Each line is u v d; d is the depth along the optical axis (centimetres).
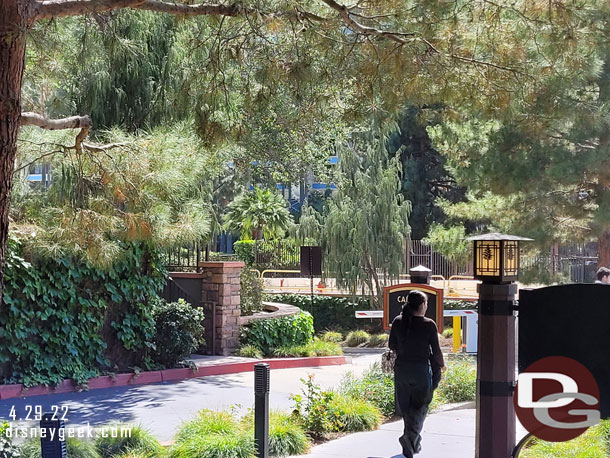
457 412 1095
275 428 870
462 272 3294
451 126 1809
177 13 729
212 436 819
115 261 1180
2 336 1265
